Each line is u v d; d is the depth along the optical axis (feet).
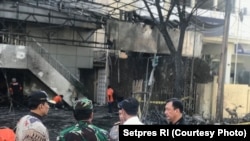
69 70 70.64
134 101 12.76
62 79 63.46
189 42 65.46
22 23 64.64
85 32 71.46
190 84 61.00
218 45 79.82
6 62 58.65
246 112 61.57
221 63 46.98
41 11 65.05
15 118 48.24
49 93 64.85
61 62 69.97
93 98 73.05
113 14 66.13
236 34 81.30
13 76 65.31
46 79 62.08
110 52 70.49
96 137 11.40
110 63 70.33
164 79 65.36
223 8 79.87
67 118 50.31
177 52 54.49
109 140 12.92
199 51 66.54
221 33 73.87
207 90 61.98
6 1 61.57
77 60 71.31
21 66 59.93
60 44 68.23
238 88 61.46
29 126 11.79
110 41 61.82
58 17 65.41
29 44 64.59
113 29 61.67
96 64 72.79
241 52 83.71
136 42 62.85
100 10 69.56
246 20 83.30
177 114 13.47
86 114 11.53
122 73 70.18
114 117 54.24
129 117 12.66
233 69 86.22
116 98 68.64
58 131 40.16
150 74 66.08
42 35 67.77
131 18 65.77
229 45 82.02
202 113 57.00
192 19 67.77
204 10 76.95
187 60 66.28
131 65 70.28
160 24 54.75
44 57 64.08
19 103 61.00
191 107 59.62
